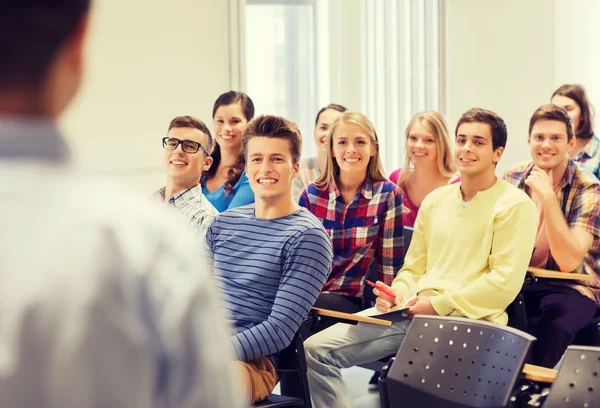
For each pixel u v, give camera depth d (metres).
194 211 2.84
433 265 2.91
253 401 2.26
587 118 4.08
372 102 5.30
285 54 4.87
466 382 1.83
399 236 3.07
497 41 5.62
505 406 1.72
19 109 0.55
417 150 3.54
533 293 3.09
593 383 1.66
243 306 2.43
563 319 2.90
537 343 2.92
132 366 0.53
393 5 5.31
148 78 4.14
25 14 0.54
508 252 2.71
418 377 1.90
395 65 5.36
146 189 4.15
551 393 1.68
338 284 3.04
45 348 0.52
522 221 2.72
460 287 2.78
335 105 4.09
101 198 0.56
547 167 3.10
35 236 0.54
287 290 2.36
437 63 5.52
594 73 5.77
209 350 0.56
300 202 3.17
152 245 0.56
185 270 0.56
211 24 4.39
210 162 2.97
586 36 5.75
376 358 2.81
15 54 0.54
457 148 2.85
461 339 1.88
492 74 5.64
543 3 5.73
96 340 0.53
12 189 0.54
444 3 5.46
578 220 3.06
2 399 0.51
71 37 0.56
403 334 2.77
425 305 2.74
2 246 0.53
